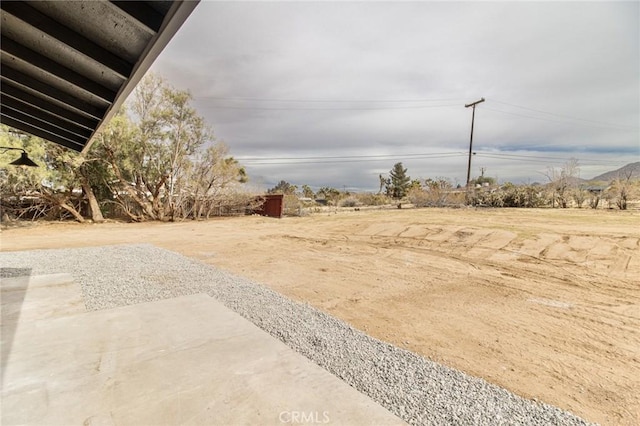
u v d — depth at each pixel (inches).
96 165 530.6
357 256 273.7
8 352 89.4
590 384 88.4
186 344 96.3
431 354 105.3
